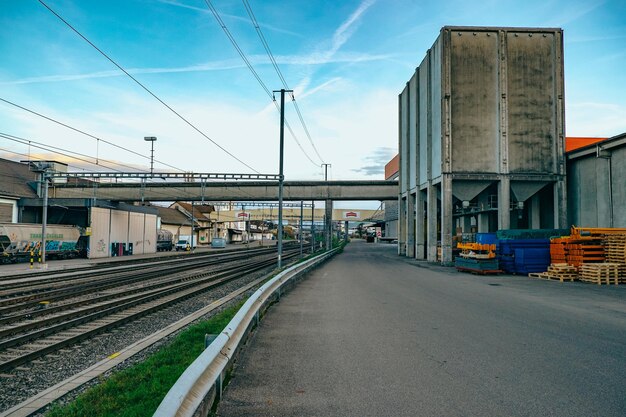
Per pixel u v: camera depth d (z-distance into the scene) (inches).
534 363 252.4
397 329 352.5
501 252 938.7
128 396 205.6
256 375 232.7
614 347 290.5
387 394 202.8
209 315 495.5
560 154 1213.7
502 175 1207.6
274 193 1995.6
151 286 764.6
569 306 479.8
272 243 4429.1
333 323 379.6
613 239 771.4
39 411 225.9
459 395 200.7
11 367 307.7
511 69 1235.9
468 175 1211.2
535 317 408.2
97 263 1322.6
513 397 197.6
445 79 1227.2
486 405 188.2
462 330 347.6
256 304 373.7
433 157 1339.8
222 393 203.5
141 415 179.2
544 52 1239.5
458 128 1227.9
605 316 414.0
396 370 240.2
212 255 2064.5
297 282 749.3
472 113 1230.3
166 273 1047.0
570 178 1211.2
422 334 333.1
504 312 438.0
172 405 127.0
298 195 1998.0
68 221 1704.0
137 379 236.2
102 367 300.2
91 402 205.6
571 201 1204.5
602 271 730.2
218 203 2393.0
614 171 1027.3
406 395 201.3
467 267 957.2
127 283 829.8
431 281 775.1
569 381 219.9
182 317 502.3
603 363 252.1
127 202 2255.2
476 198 1456.7
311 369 243.3
